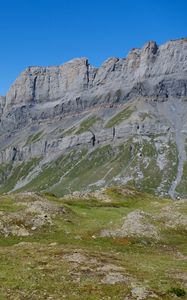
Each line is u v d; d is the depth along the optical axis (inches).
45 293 1328.7
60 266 1604.3
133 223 2463.1
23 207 2721.5
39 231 2342.5
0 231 2294.5
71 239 2215.8
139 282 1454.2
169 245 2253.9
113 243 2196.1
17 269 1563.7
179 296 1358.3
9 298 1279.5
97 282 1438.2
